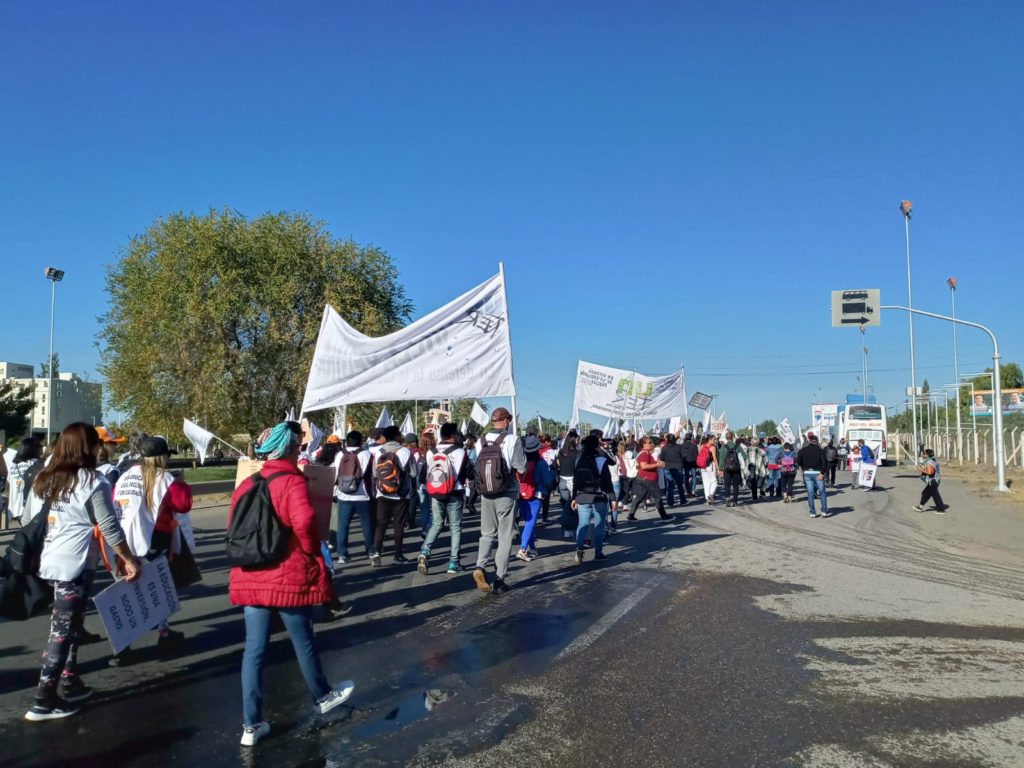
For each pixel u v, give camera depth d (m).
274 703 5.22
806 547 12.83
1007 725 4.82
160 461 6.22
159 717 4.98
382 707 5.14
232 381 32.75
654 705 5.16
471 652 6.43
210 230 33.28
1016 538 14.26
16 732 4.73
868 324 25.45
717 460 24.86
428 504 13.59
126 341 33.94
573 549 12.62
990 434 49.50
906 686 5.56
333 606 7.64
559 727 4.79
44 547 5.00
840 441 46.28
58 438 5.14
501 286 11.26
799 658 6.25
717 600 8.49
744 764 4.26
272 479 4.61
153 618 6.05
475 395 11.02
